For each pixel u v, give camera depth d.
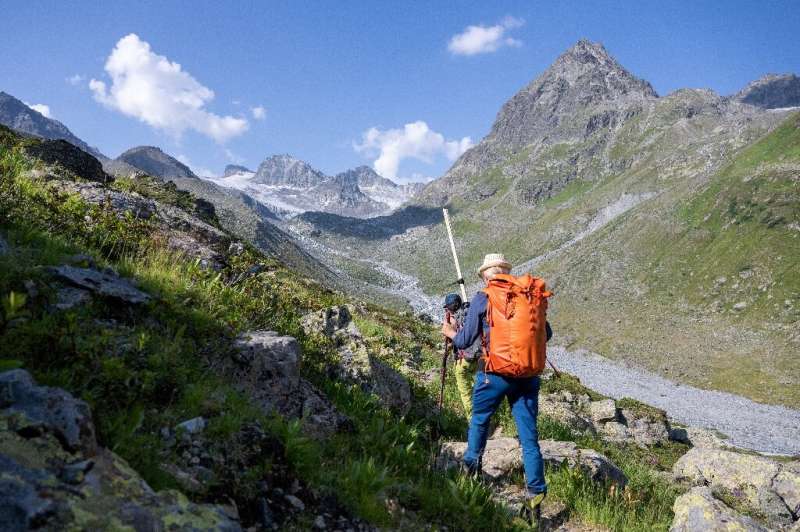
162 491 2.98
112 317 4.64
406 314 31.17
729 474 8.77
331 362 7.10
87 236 6.96
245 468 3.73
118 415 3.49
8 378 2.94
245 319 6.27
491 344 5.09
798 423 106.31
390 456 5.39
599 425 17.27
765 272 189.25
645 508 6.38
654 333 180.25
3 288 3.97
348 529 3.85
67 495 2.51
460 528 4.59
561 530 5.38
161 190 24.70
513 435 9.02
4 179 7.29
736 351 153.25
